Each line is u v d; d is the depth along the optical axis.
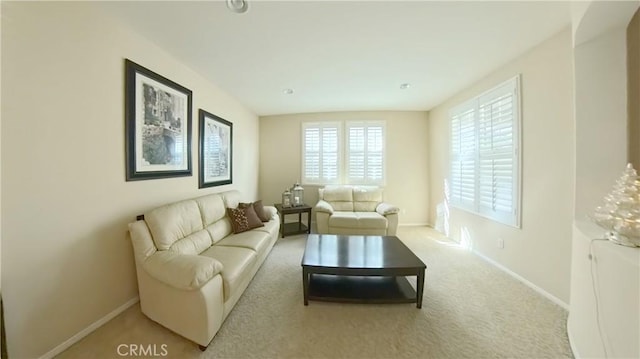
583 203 1.74
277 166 5.14
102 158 1.79
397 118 4.84
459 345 1.60
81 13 1.64
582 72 1.73
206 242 2.41
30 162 1.39
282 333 1.71
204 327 1.54
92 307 1.73
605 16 1.54
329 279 2.41
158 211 2.02
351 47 2.35
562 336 1.68
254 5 1.75
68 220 1.58
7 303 1.32
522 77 2.51
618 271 1.13
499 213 2.82
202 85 3.06
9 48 1.30
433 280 2.51
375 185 4.88
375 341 1.64
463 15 1.88
